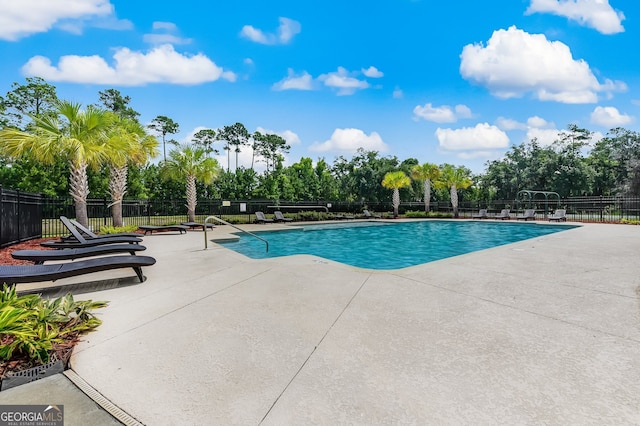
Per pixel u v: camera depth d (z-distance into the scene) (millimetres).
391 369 2424
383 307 3832
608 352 2678
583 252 7734
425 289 4590
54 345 2789
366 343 2873
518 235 16219
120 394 2119
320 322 3371
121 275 5562
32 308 3213
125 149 12414
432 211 29500
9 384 2217
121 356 2646
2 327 2635
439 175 28391
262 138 54031
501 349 2746
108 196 29016
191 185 18719
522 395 2084
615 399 2033
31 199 10078
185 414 1912
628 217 20844
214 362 2541
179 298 4258
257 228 16328
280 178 37031
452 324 3305
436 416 1881
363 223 21781
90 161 10945
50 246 7902
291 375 2344
